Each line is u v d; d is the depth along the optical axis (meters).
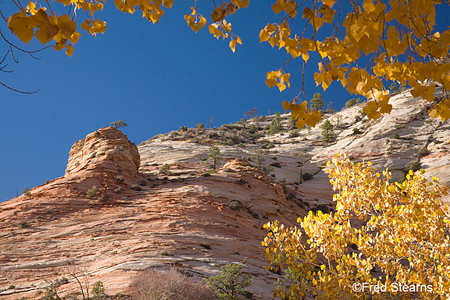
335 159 7.95
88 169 48.72
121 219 36.97
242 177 55.06
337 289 7.11
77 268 26.47
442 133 82.50
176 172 65.25
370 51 1.90
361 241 7.48
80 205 40.12
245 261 31.61
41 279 24.78
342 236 7.45
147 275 20.00
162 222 36.59
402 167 74.19
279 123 143.50
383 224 7.37
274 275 29.62
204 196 45.22
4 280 24.42
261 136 136.00
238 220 42.59
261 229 44.28
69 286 22.59
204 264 27.89
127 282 21.22
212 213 41.34
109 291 19.94
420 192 7.21
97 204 41.09
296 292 7.45
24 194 42.03
